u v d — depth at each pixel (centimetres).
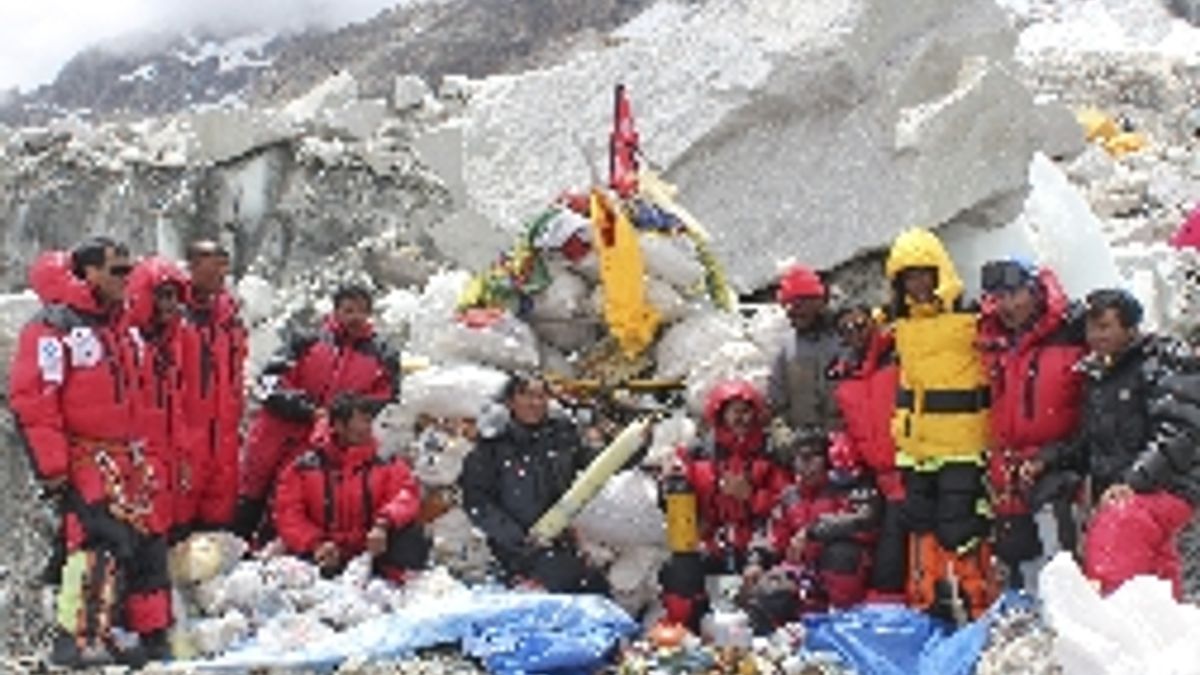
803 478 993
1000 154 1245
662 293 1134
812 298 1047
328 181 1595
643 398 1120
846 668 895
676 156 1315
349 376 1068
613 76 1413
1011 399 911
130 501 930
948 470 937
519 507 1016
